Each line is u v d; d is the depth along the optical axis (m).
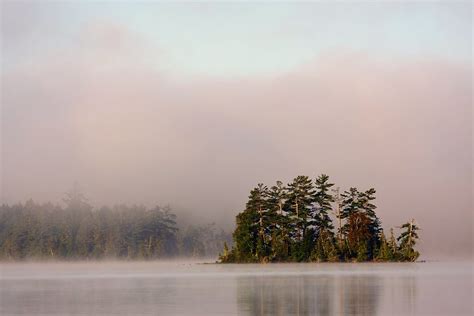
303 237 118.19
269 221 118.00
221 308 44.94
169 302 49.09
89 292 59.34
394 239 118.31
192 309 44.47
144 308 45.28
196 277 83.44
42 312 43.81
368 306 45.16
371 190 118.88
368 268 100.81
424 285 62.91
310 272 90.00
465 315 40.25
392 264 112.75
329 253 116.38
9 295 56.94
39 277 91.19
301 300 49.62
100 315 41.88
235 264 118.00
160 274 95.50
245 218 118.81
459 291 55.84
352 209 119.06
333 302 47.94
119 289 62.72
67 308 45.81
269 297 52.31
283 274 85.75
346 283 66.44
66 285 70.50
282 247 117.38
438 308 43.56
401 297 51.00
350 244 117.50
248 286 64.31
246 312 42.56
